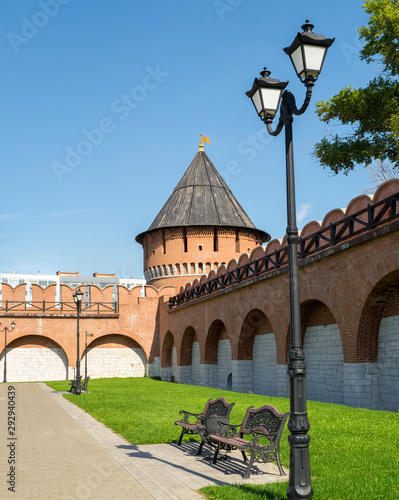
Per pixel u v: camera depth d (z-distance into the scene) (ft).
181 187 149.38
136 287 138.41
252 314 81.71
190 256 138.51
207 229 139.74
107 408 55.31
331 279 58.85
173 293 138.82
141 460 28.68
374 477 23.52
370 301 52.95
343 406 51.83
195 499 21.03
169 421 43.78
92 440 35.40
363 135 89.92
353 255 54.85
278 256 70.59
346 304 55.88
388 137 87.81
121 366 136.67
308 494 19.01
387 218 49.03
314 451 29.48
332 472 24.70
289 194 21.38
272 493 21.36
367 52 85.81
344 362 56.29
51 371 131.44
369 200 53.93
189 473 25.63
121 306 136.46
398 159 88.38
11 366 128.67
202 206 142.10
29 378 129.49
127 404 59.47
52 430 40.24
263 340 81.51
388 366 53.26
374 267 51.26
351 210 57.52
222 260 138.62
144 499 20.98
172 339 132.57
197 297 104.53
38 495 21.66
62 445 33.45
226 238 140.26
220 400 32.37
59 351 132.67
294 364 19.95
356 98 84.17
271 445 25.58
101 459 28.94
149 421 43.80
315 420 41.42
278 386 70.59
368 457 27.66
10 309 129.18
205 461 28.45
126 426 40.88
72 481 23.93
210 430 30.50
